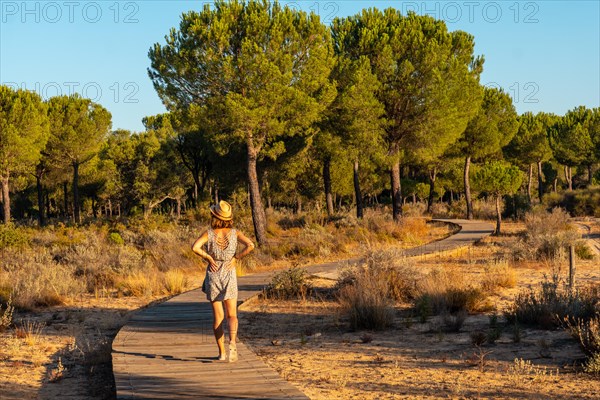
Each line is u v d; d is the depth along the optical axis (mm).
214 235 7477
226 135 27172
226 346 8750
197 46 25656
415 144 35125
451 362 8273
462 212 53219
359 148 33969
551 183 79750
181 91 26906
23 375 8234
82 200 78812
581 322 9602
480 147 46438
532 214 41438
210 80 25906
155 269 19891
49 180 54312
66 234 34125
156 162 57781
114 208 80125
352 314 11102
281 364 8516
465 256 22984
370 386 7133
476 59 41031
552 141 63250
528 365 7723
